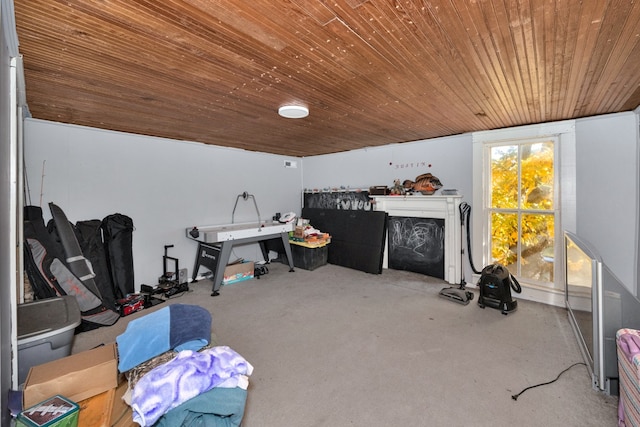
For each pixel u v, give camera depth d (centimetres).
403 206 462
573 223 316
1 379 109
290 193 591
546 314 308
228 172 486
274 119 304
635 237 287
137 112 277
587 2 120
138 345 164
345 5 122
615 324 182
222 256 388
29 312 215
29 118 296
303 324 290
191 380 134
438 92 227
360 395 188
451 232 406
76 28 137
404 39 150
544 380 200
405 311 318
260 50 161
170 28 139
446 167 412
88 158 338
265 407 178
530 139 345
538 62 176
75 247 303
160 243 404
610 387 183
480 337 260
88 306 288
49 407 128
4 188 123
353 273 470
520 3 121
